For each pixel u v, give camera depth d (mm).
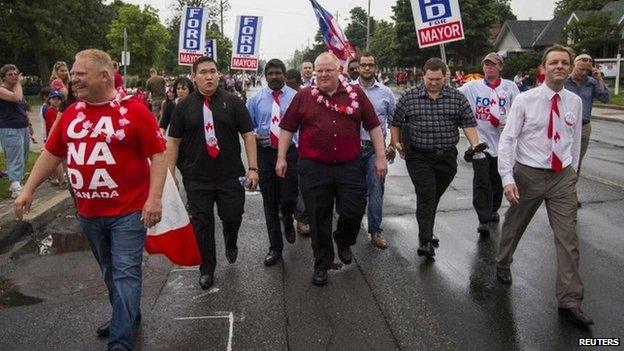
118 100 3498
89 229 3678
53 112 8750
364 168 6043
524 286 4879
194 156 4918
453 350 3764
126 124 3455
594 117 22656
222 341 3951
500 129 6520
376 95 6102
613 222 6789
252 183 5027
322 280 4961
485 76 6570
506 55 55219
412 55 51969
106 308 4574
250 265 5559
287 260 5707
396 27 51688
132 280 3596
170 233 4125
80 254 6051
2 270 5562
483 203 6398
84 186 3508
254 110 5871
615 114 23500
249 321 4262
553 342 3859
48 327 4227
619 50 38375
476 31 48781
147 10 43344
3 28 36969
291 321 4250
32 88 40406
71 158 3488
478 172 6348
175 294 4844
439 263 5508
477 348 3787
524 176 4457
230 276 5254
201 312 4449
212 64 4840
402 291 4805
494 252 5824
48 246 6367
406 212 7613
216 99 4883
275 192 5781
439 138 5469
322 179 4887
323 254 4977
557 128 4285
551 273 5184
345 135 4801
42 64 40469
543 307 4438
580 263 5402
